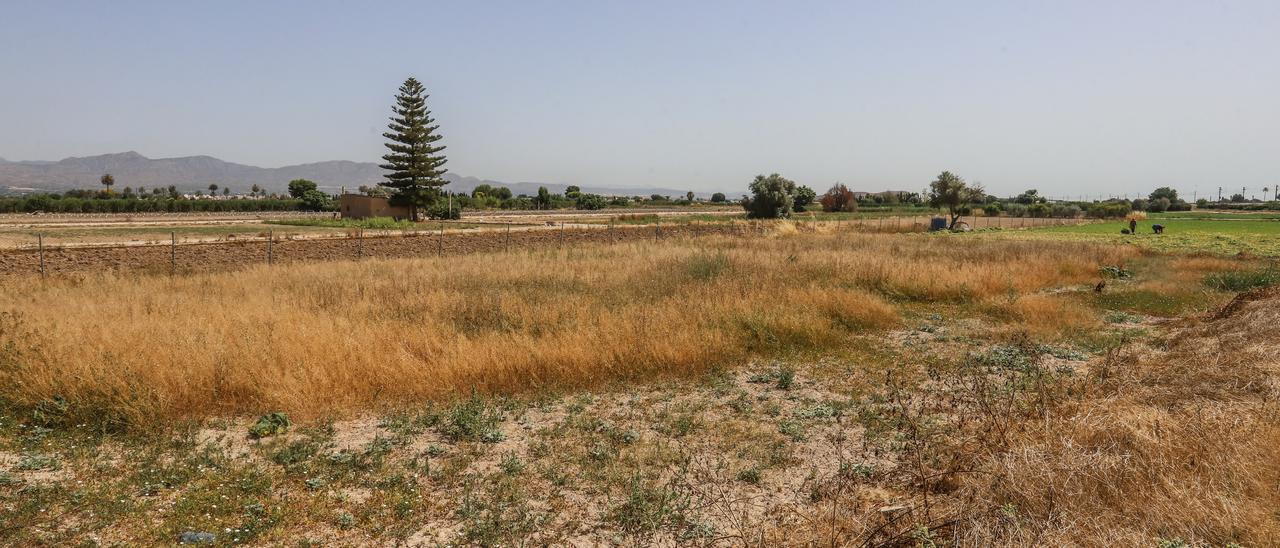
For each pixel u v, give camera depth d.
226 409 6.39
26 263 20.05
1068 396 6.56
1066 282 17.81
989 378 7.95
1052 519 3.57
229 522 4.18
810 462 5.36
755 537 4.06
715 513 4.43
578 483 4.89
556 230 41.62
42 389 6.25
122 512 4.24
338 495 4.62
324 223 50.84
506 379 7.39
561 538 4.09
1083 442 4.58
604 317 9.61
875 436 5.94
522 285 14.23
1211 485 3.61
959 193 51.75
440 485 4.84
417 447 5.59
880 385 7.71
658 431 6.07
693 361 8.22
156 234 35.56
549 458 5.38
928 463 5.07
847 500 4.50
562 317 10.04
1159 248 30.92
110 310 9.73
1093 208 84.62
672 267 17.09
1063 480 3.91
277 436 5.77
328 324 8.60
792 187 70.50
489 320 10.10
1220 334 8.74
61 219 52.62
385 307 10.88
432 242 31.67
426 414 6.34
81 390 6.18
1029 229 54.12
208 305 10.39
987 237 41.19
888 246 26.97
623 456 5.41
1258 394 5.32
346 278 14.99
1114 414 4.99
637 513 4.35
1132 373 6.92
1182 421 4.73
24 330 7.98
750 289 13.06
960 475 4.52
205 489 4.65
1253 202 140.50
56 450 5.31
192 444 5.48
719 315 10.29
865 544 3.72
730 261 18.41
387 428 6.04
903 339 10.38
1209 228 54.22
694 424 6.25
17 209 66.88
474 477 4.97
